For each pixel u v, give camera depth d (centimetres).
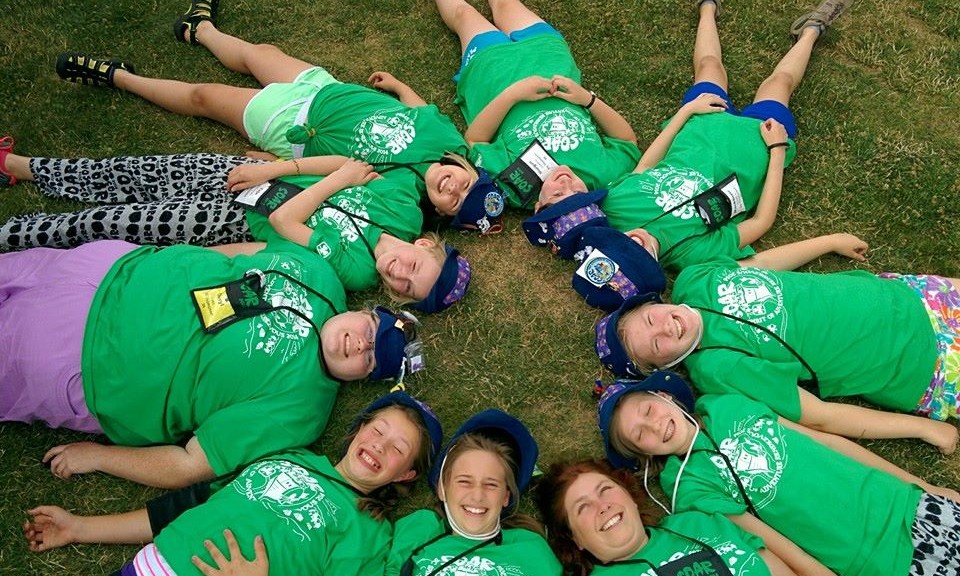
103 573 287
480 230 354
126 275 295
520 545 274
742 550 265
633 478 295
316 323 303
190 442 289
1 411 289
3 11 393
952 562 268
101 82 378
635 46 406
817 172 373
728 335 307
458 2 403
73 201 355
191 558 252
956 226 359
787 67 384
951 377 308
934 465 314
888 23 406
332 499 277
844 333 306
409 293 325
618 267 321
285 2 412
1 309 288
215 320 287
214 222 333
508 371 335
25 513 294
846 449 302
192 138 380
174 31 398
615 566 271
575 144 355
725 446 287
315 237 326
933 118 385
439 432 303
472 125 370
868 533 272
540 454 323
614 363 316
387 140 350
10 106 374
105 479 302
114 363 281
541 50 379
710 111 365
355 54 404
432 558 267
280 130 362
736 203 340
